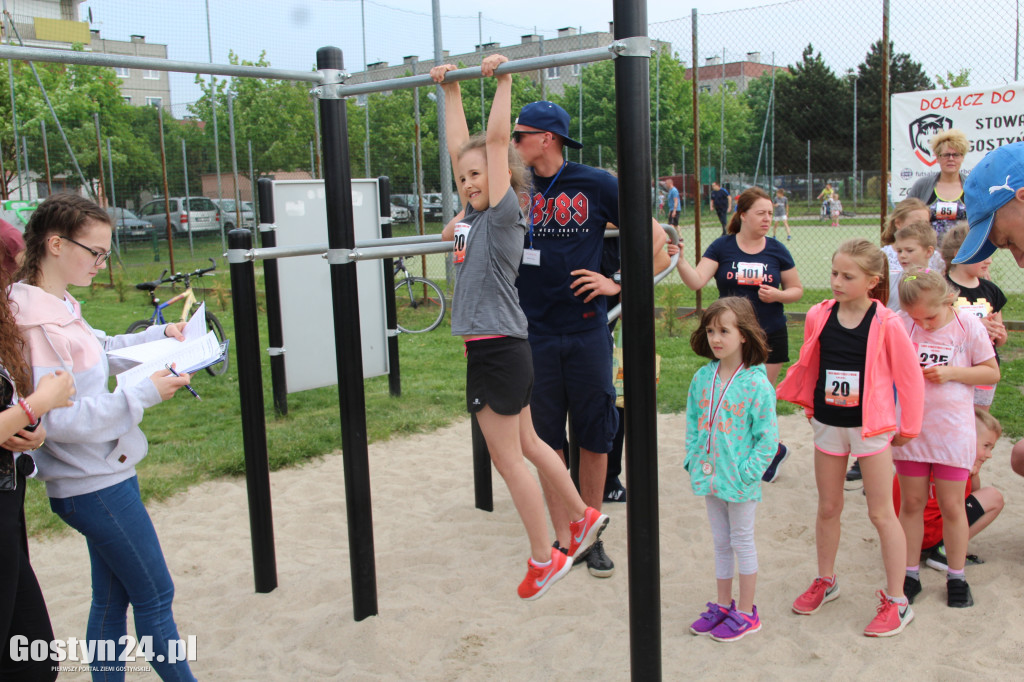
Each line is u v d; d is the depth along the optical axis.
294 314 6.34
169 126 19.72
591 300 3.38
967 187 2.20
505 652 2.85
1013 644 2.71
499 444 2.69
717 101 25.86
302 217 6.29
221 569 3.68
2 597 1.85
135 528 2.21
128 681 2.82
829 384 2.90
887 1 6.74
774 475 4.51
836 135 26.61
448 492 4.64
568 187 3.32
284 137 19.06
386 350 6.78
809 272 14.26
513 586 3.37
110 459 2.15
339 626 3.02
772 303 4.39
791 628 2.94
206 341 2.46
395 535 4.00
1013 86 7.62
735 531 2.86
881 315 2.85
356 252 2.81
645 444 1.99
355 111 17.89
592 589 3.32
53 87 19.28
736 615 2.89
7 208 11.45
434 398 6.71
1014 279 11.74
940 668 2.58
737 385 2.83
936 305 2.99
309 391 7.07
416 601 3.21
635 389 1.97
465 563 3.63
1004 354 7.19
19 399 1.88
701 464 2.89
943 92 7.94
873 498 2.85
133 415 2.08
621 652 2.80
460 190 2.69
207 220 20.12
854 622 2.96
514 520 4.17
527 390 2.68
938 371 2.95
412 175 17.72
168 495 4.62
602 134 19.39
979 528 3.34
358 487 2.95
